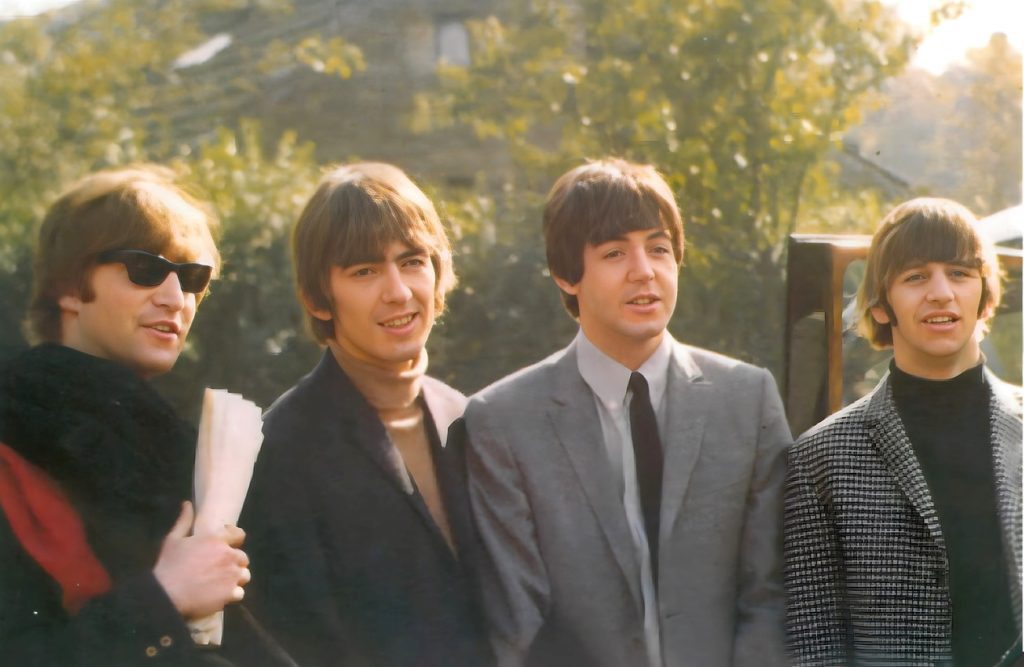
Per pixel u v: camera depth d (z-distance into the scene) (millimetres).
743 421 2498
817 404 2617
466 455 2445
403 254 2391
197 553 2262
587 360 2479
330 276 2379
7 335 2344
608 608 2443
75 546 2219
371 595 2375
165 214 2318
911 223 2541
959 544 2553
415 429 2432
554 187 2500
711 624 2469
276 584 2352
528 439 2449
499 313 2488
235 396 2369
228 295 2406
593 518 2447
